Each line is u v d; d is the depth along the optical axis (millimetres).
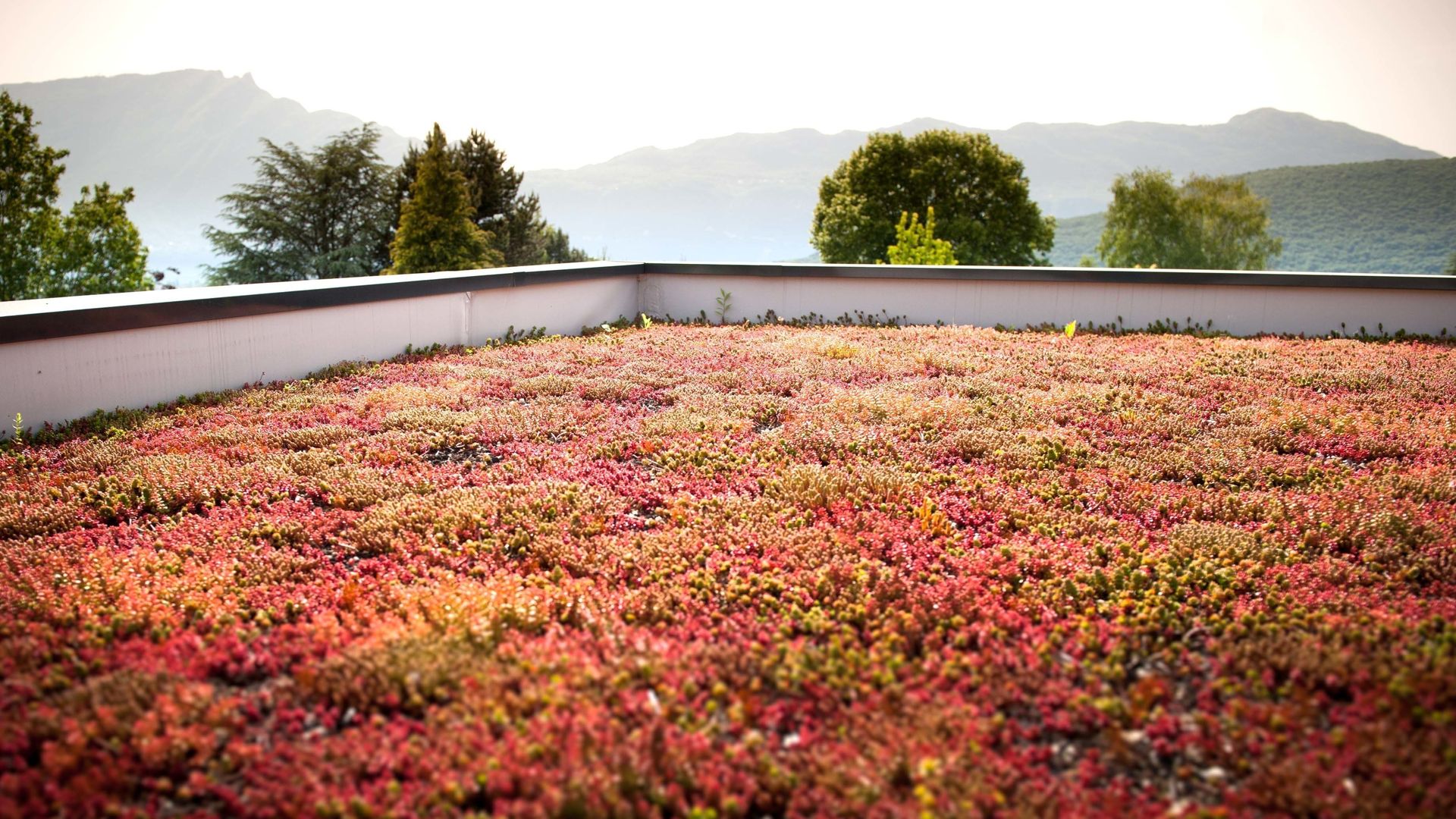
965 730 2453
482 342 10445
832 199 40312
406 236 24484
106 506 4461
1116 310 11500
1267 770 2279
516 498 4629
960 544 4109
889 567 3725
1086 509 4637
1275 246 70062
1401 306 10508
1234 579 3598
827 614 3283
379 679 2664
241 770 2324
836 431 6062
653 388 7688
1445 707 2588
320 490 4844
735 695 2645
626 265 12680
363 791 2170
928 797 2123
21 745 2344
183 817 2139
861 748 2389
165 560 3787
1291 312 10906
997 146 38312
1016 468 5352
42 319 5941
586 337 10812
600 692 2629
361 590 3510
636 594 3436
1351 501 4527
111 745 2336
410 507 4488
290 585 3553
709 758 2311
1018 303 11805
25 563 3729
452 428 6176
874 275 12227
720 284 12883
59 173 31453
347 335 8680
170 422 6230
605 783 2133
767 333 10977
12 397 5906
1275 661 2898
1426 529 4109
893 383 7758
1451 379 7746
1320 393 7379
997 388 7480
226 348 7449
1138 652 3059
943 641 3145
